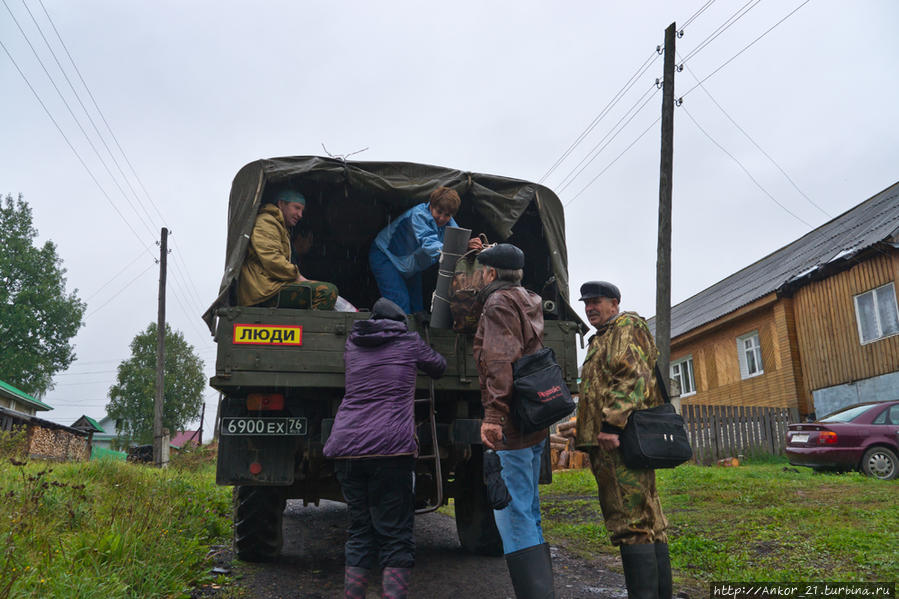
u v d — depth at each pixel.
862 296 14.85
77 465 8.28
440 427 4.29
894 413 10.23
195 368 59.88
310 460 4.30
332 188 5.57
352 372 3.56
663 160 12.58
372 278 7.14
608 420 2.93
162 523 4.43
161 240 27.50
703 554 4.71
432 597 3.93
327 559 4.90
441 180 5.13
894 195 18.02
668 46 12.90
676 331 22.50
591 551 5.18
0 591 2.83
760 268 23.47
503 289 3.16
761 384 17.98
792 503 6.82
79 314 51.47
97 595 2.98
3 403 33.44
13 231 51.28
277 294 4.44
